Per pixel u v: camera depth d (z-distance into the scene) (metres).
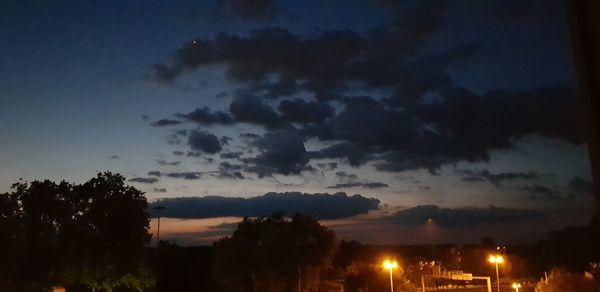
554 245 44.16
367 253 69.12
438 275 52.25
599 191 2.83
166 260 43.84
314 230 48.97
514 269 62.34
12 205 28.64
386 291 52.66
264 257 46.84
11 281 27.64
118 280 30.55
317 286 49.09
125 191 31.69
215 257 45.16
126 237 30.94
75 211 30.38
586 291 32.00
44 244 29.20
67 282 29.95
